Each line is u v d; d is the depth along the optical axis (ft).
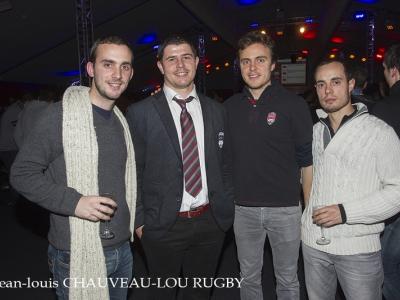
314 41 55.88
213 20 38.55
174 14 34.06
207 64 62.54
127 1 27.86
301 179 7.99
